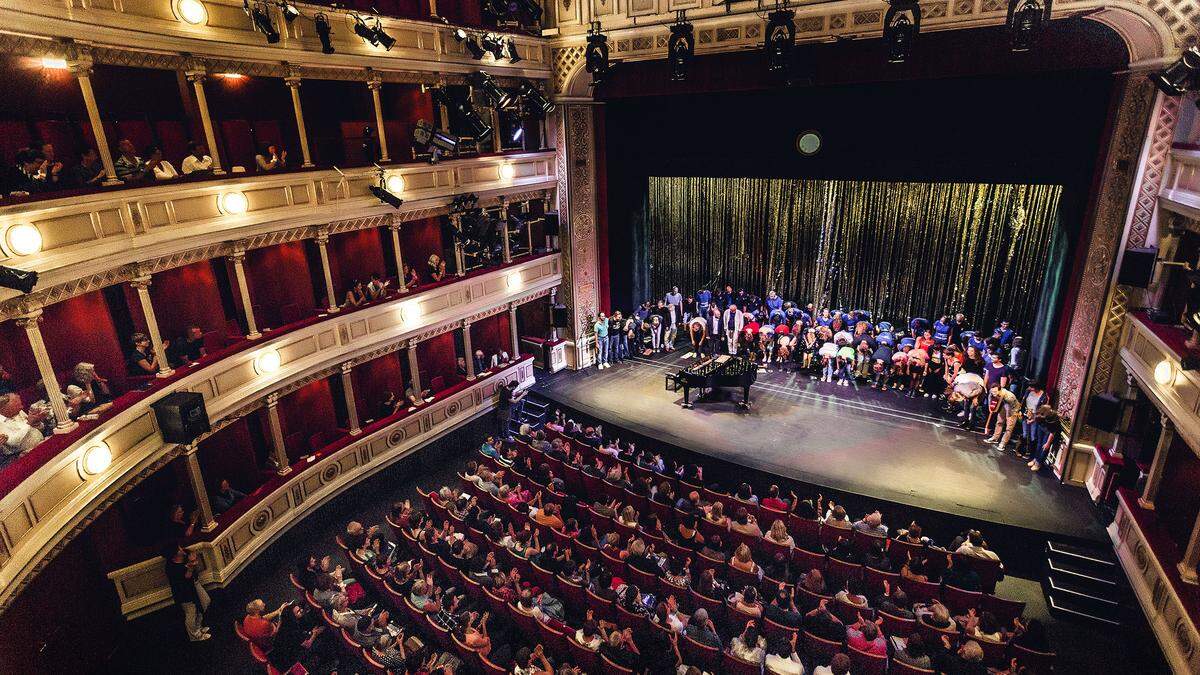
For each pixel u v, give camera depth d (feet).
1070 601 36.37
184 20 34.19
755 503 41.32
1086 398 42.16
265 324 46.09
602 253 67.00
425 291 52.39
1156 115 37.58
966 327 57.88
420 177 50.60
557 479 45.50
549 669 29.25
